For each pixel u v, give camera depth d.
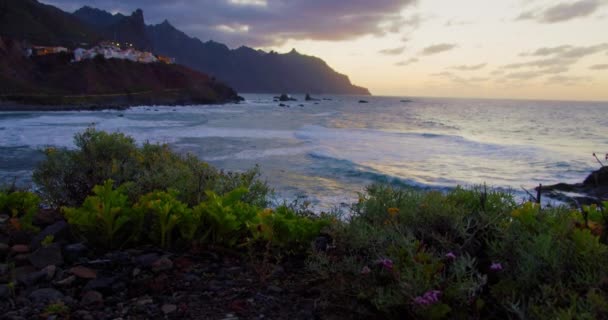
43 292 2.65
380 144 27.27
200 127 38.94
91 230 3.46
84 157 5.34
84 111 77.88
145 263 3.14
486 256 2.68
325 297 2.54
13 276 2.90
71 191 5.14
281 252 3.44
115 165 5.15
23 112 71.31
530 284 2.20
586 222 2.75
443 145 27.09
